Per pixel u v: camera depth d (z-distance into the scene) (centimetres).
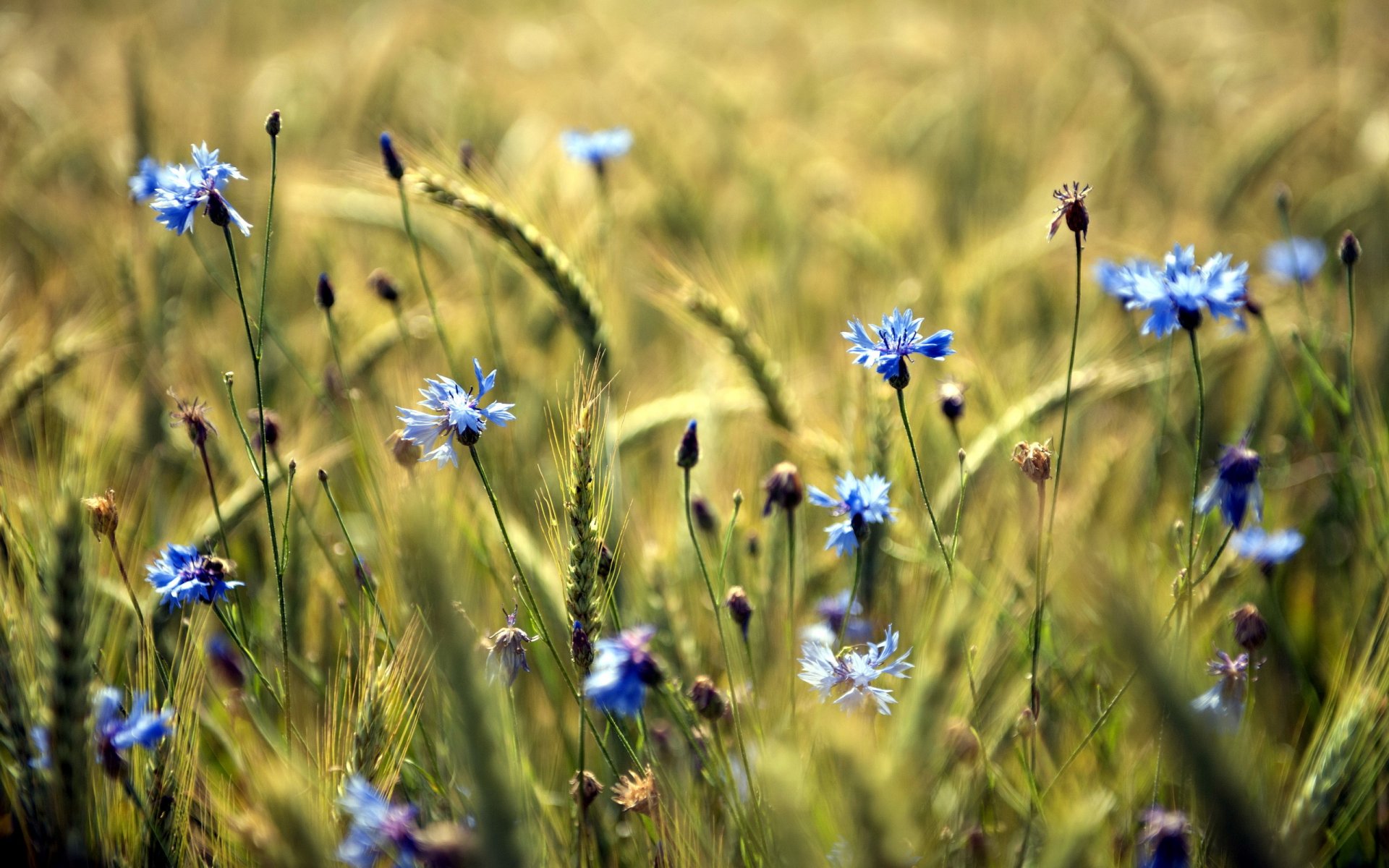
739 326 123
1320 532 128
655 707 109
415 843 95
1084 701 109
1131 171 222
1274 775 107
